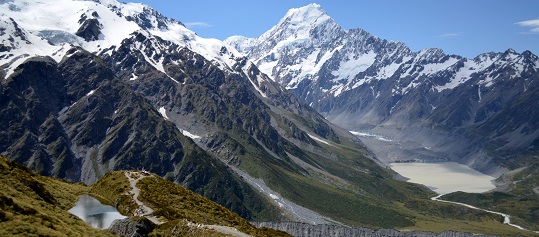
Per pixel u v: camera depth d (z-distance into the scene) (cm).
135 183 17125
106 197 16000
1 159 13875
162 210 14000
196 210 15538
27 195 11906
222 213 16038
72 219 10806
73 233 9344
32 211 9550
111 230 11194
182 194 16875
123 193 15812
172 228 11500
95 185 18238
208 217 14988
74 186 17762
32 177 14462
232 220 15588
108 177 18525
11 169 13000
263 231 14512
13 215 8869
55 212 10950
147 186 16850
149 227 11369
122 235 10969
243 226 14700
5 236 7981
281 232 15000
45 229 8769
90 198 15688
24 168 15325
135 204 14562
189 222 11725
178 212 14325
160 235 11231
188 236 11088
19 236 8156
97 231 10475
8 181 12075
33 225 8681
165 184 17638
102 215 13500
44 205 11138
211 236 10938
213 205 16875
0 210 8738
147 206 14462
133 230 10962
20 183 12375
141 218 11325
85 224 10831
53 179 17688
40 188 13162
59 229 9231
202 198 17475
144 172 19188
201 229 11288
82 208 14225
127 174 18450
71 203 14525
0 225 8319
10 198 9512
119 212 14200
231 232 11719
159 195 15950
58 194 14788
